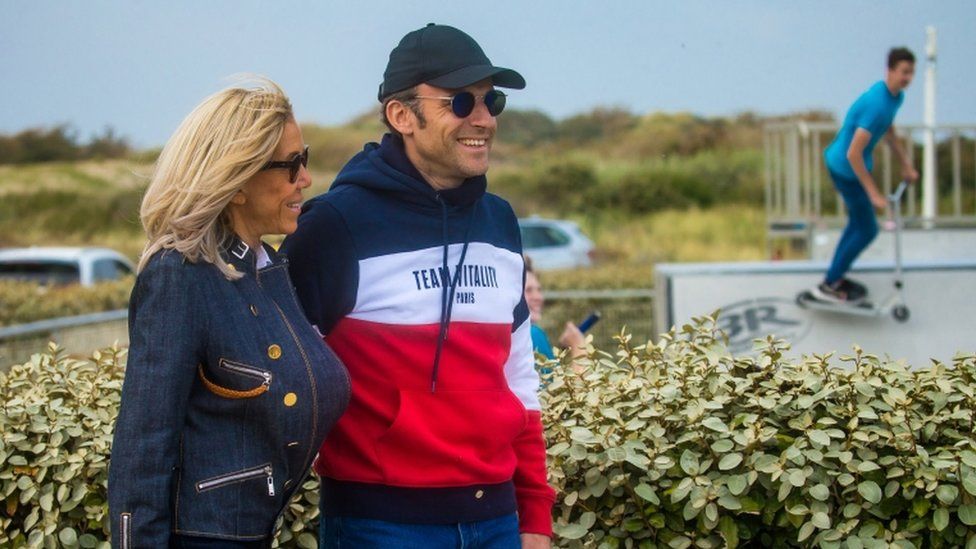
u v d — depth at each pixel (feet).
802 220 38.73
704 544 11.43
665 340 13.10
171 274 8.45
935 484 10.88
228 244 8.88
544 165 157.79
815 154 38.81
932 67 53.52
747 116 178.29
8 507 11.88
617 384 12.34
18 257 59.47
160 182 8.64
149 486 8.21
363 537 9.46
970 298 30.25
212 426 8.60
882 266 30.35
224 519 8.51
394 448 9.46
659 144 175.83
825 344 30.30
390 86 9.91
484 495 9.62
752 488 11.36
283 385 8.58
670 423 11.79
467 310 9.71
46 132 177.37
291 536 11.80
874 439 11.23
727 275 30.71
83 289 45.29
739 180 148.77
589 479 11.57
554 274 50.16
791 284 30.71
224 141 8.59
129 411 8.30
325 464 9.69
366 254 9.60
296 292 9.58
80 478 11.74
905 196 54.39
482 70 9.75
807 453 11.04
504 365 10.12
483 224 10.12
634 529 11.53
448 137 9.73
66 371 13.00
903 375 12.02
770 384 11.82
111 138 178.91
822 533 11.09
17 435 11.77
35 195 143.02
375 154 9.97
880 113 27.58
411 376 9.51
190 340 8.43
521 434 10.32
